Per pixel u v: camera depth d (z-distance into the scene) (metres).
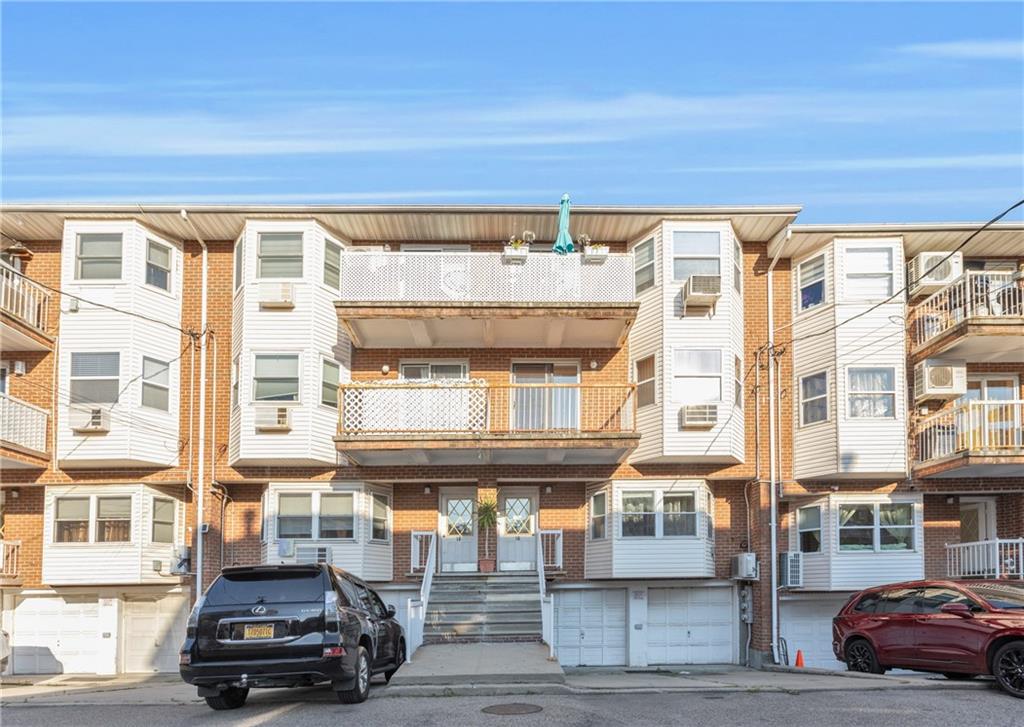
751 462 23.30
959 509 23.52
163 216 22.75
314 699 12.62
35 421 22.06
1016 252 23.98
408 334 22.95
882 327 22.88
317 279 22.83
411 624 16.53
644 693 12.90
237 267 23.36
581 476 23.17
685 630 23.58
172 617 23.67
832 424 22.67
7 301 21.47
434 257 21.98
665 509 23.12
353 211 22.64
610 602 23.80
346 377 23.39
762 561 22.89
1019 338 21.16
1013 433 20.97
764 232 23.81
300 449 22.06
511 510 24.08
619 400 23.34
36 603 23.52
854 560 22.72
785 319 24.09
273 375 22.44
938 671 14.79
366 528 22.97
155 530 22.98
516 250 22.05
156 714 11.88
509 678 13.62
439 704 11.91
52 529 22.70
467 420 21.33
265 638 11.37
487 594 20.73
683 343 22.72
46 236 23.58
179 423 23.06
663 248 23.05
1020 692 12.50
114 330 22.39
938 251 23.73
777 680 15.26
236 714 11.53
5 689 16.92
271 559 22.53
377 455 21.88
